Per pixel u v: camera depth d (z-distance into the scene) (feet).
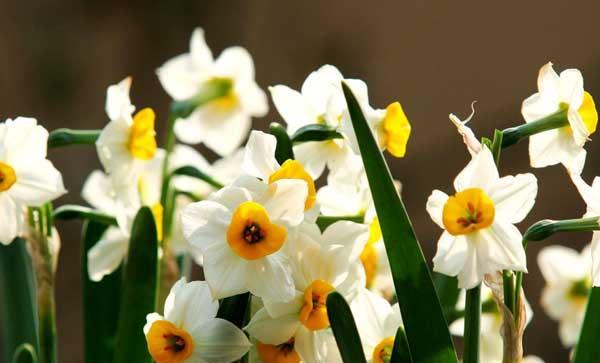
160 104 7.43
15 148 2.36
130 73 7.45
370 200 2.38
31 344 2.53
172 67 2.92
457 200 2.17
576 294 2.99
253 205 2.20
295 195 2.22
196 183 2.83
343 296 2.25
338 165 2.40
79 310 6.89
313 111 2.42
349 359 2.19
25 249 2.55
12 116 7.27
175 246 2.72
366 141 2.20
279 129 2.34
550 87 2.29
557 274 3.00
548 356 6.87
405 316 2.19
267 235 2.19
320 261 2.26
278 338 2.25
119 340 2.39
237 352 2.25
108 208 2.75
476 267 2.17
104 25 7.44
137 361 2.38
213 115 2.95
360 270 2.29
